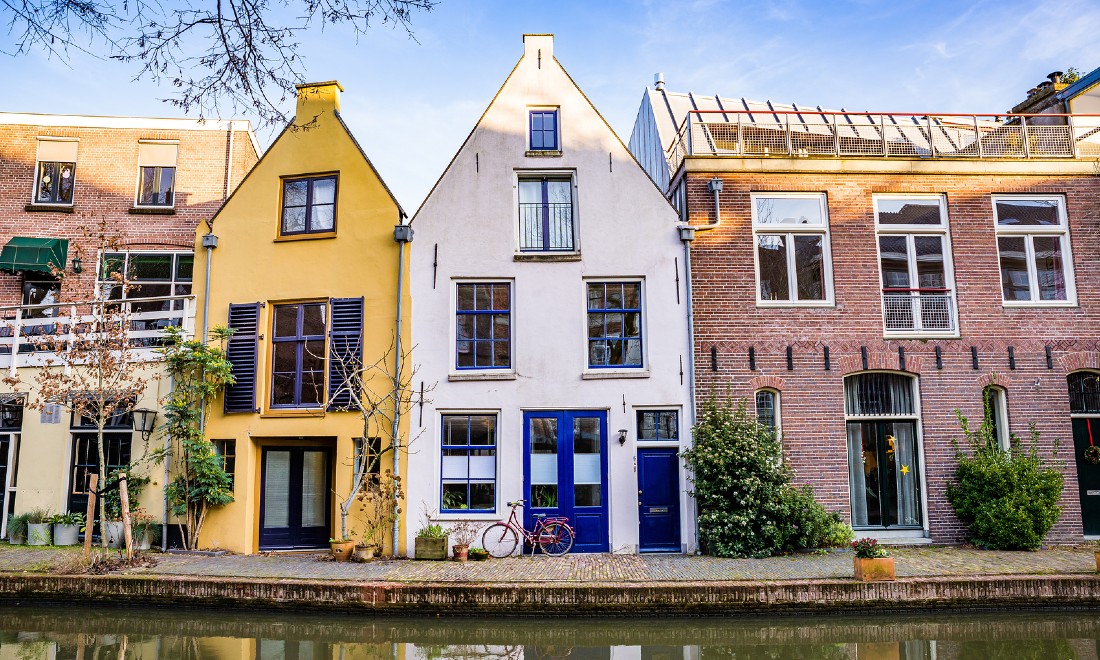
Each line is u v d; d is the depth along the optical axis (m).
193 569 10.93
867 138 15.23
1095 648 8.55
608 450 12.83
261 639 9.04
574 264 13.41
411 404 12.87
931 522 13.12
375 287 13.36
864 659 8.23
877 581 9.82
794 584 9.73
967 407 13.48
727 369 13.27
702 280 13.53
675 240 13.53
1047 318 13.85
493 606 9.67
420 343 13.06
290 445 13.54
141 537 12.84
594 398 12.97
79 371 13.71
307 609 9.89
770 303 13.52
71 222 16.62
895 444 13.55
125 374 12.43
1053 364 13.70
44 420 13.84
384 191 13.64
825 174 14.05
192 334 13.73
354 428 12.96
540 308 13.25
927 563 11.17
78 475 13.78
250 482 13.05
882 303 13.77
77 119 17.00
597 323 13.39
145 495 13.12
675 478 12.88
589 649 8.73
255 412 13.14
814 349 13.45
